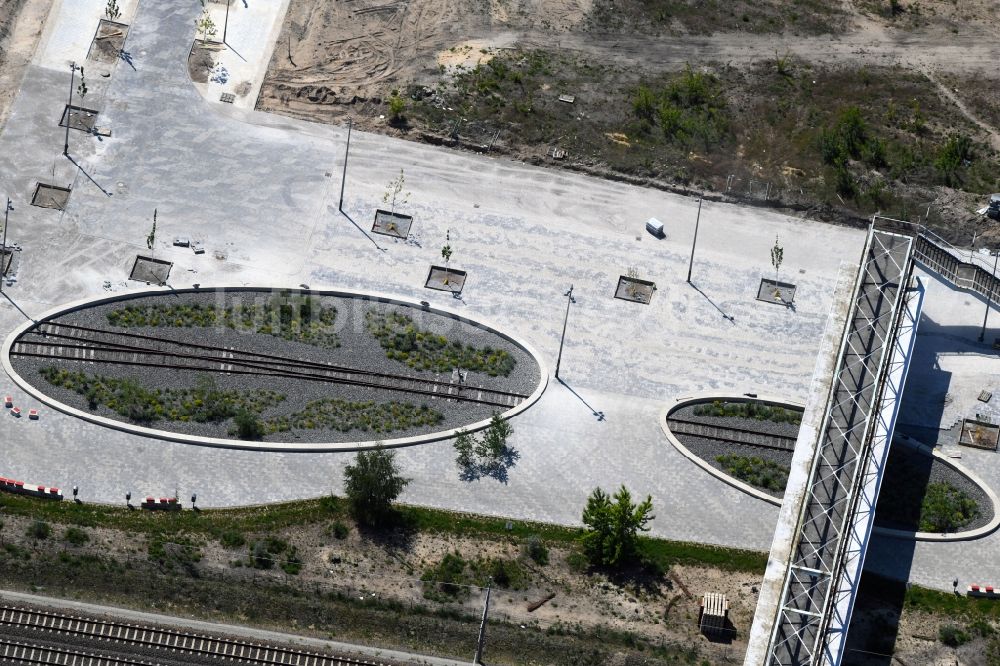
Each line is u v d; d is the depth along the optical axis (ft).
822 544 538.47
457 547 565.12
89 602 537.24
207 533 561.02
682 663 540.11
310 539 561.84
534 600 552.82
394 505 574.15
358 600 546.26
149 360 605.73
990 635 554.46
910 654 548.31
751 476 592.60
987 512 586.86
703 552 571.28
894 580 566.77
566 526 575.38
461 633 541.75
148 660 524.52
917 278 590.55
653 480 590.55
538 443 597.52
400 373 611.06
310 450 585.63
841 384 567.59
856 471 548.31
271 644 531.50
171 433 585.22
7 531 553.23
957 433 609.83
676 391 616.39
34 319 611.88
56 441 581.94
